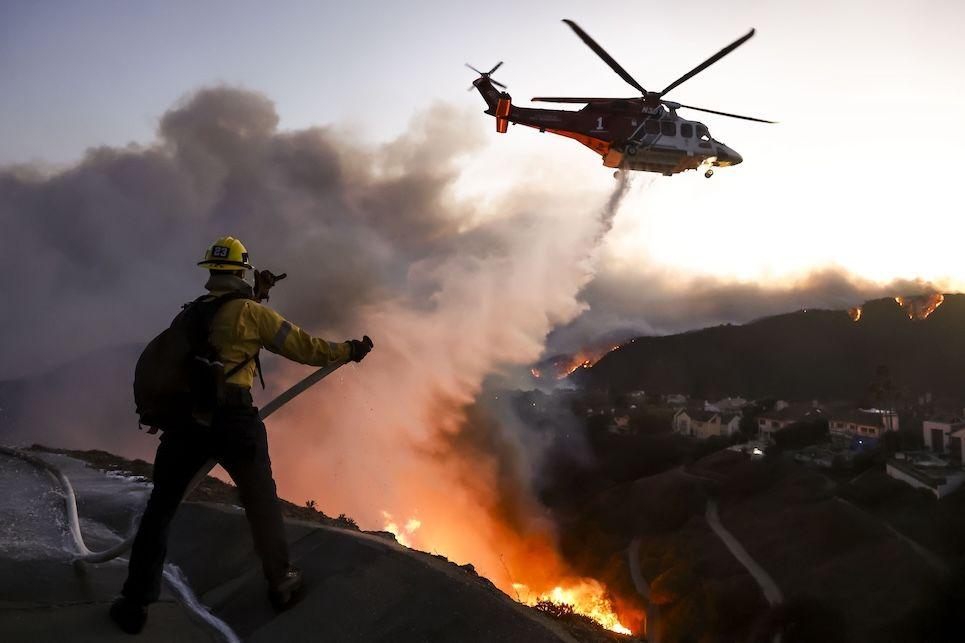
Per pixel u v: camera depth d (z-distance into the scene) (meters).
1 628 2.69
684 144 21.02
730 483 73.12
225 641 2.98
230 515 4.23
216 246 3.08
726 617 42.06
